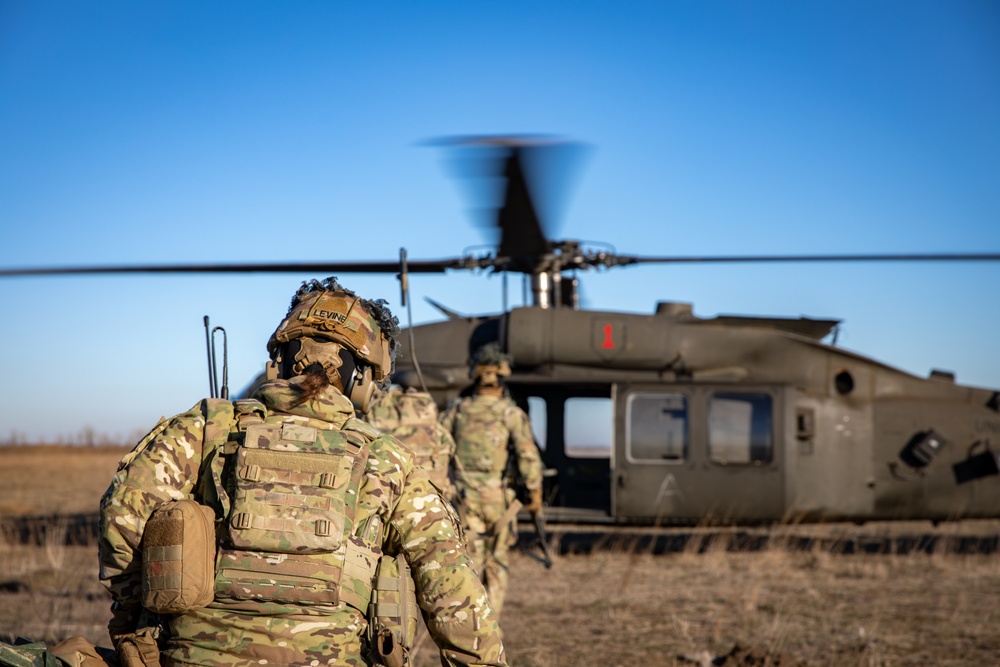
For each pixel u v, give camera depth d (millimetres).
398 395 5211
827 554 9703
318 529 1743
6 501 16500
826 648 5559
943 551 9812
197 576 1683
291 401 1928
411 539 1884
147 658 1774
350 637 1776
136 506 1767
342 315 2053
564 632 6066
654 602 7137
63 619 6125
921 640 5770
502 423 6117
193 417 1917
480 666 1867
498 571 6070
